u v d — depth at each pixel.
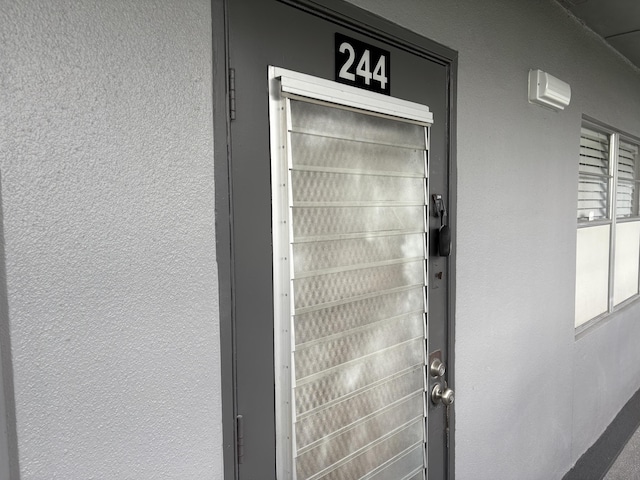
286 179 1.12
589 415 3.07
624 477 2.79
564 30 2.46
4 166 0.71
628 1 2.34
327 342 1.26
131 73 0.85
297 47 1.16
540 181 2.33
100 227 0.82
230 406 1.05
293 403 1.17
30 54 0.73
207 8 0.97
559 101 2.27
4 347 0.73
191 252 0.96
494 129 1.94
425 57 1.57
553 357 2.54
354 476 1.36
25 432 0.74
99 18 0.81
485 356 1.96
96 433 0.83
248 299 1.08
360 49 1.33
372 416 1.41
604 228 3.40
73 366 0.79
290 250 1.14
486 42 1.86
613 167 3.40
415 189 1.53
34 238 0.74
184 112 0.94
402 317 1.50
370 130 1.35
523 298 2.23
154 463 0.91
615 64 3.19
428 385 1.64
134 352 0.87
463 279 1.80
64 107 0.77
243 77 1.04
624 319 3.65
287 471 1.18
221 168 1.01
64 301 0.78
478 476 1.94
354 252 1.33
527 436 2.31
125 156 0.85
